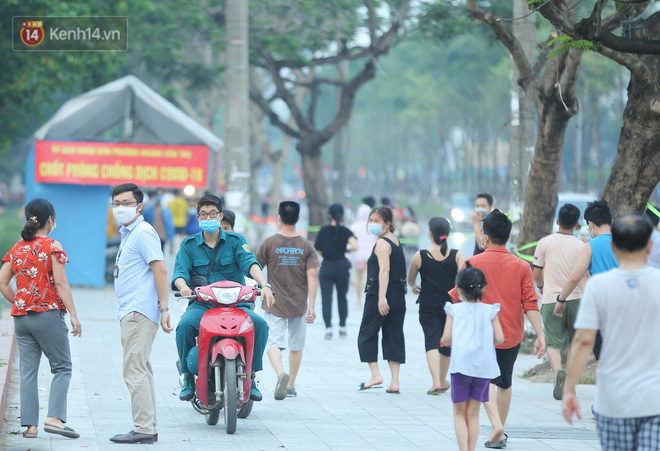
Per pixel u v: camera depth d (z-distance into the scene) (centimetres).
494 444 2255
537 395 3045
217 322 2294
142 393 2198
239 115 5609
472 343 2023
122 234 2231
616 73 9738
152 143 6322
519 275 2275
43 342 2156
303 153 8962
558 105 3444
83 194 6250
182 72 9094
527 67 3566
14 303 2155
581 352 1477
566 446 2303
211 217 2408
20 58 6894
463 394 2036
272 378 3322
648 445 1411
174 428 2419
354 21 8338
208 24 8562
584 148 12850
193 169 6138
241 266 2455
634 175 3041
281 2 8525
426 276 3036
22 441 2180
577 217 2944
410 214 8244
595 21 2514
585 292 1489
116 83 6209
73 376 3148
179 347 2417
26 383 2188
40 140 6106
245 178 5619
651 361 1435
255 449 2192
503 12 7044
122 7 6981
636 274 1455
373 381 3092
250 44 8306
